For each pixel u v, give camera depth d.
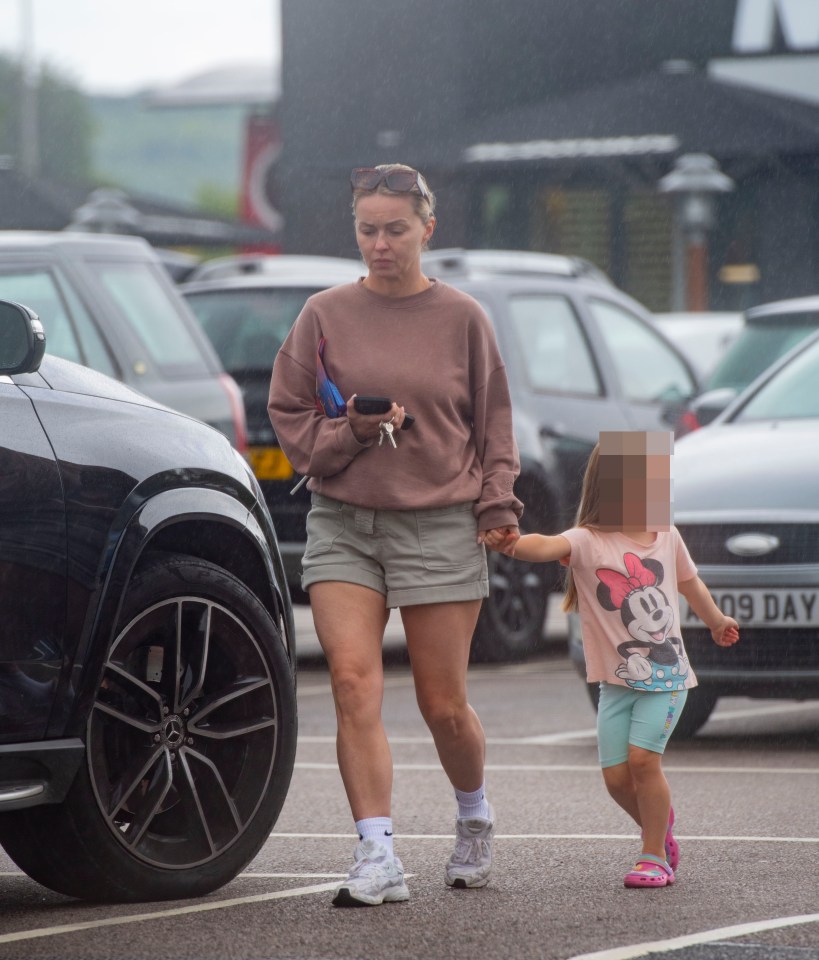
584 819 15.42
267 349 26.25
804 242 64.81
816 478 19.06
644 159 61.16
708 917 11.70
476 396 12.56
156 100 128.12
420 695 12.54
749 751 19.11
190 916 11.78
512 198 68.38
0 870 13.70
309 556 12.51
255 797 12.71
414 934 11.22
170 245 72.38
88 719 11.86
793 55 66.00
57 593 11.77
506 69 68.56
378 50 69.06
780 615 18.58
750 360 28.38
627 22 67.81
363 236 12.42
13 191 65.75
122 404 12.68
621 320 30.27
